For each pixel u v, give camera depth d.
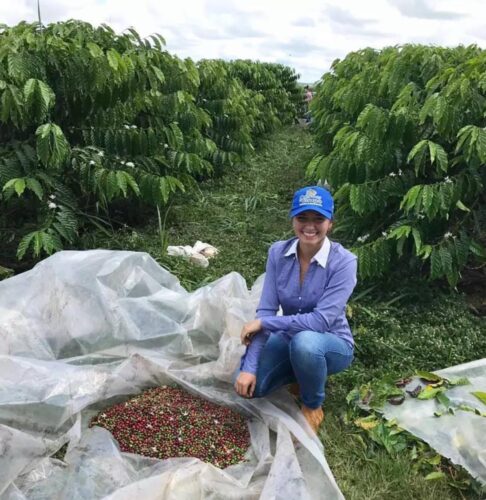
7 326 2.65
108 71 3.98
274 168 8.00
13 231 4.34
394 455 2.46
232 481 2.09
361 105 4.97
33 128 4.17
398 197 4.04
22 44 3.89
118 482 2.06
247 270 4.27
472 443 2.41
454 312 3.60
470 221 3.78
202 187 6.78
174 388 2.75
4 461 2.12
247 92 9.43
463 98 3.54
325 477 2.18
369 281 3.96
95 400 2.53
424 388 2.76
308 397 2.54
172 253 4.45
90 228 4.86
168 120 5.40
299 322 2.50
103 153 4.49
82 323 2.79
